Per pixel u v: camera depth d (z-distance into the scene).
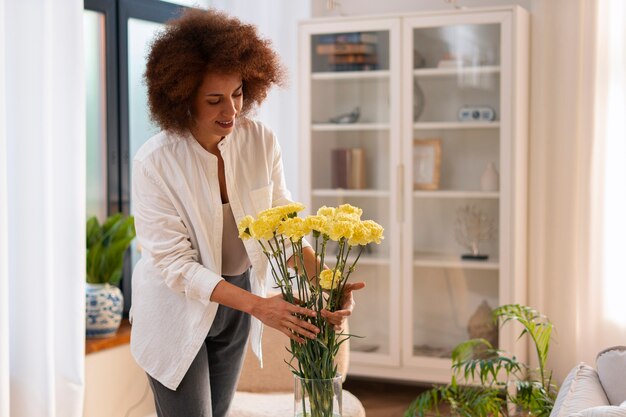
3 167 2.69
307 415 1.77
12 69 2.86
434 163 4.08
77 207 3.01
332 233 1.70
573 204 3.93
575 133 3.90
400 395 4.24
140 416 3.54
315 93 4.23
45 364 2.90
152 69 2.02
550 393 2.83
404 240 4.12
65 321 3.02
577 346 3.93
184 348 2.12
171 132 2.07
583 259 3.84
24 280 2.89
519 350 3.99
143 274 2.19
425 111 4.08
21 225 2.88
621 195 3.75
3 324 2.70
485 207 4.00
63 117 3.01
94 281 3.41
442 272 4.10
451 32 3.99
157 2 3.88
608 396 1.92
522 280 4.04
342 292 1.83
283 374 3.00
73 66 3.00
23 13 2.86
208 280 2.01
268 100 4.21
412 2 4.40
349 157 4.21
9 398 2.88
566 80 3.91
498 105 3.94
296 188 4.44
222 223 2.14
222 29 1.99
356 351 4.25
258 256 2.18
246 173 2.20
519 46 3.89
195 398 2.15
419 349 4.16
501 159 3.93
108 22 3.66
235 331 2.26
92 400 3.30
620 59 3.74
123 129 3.75
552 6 3.94
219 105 2.01
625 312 3.74
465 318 4.07
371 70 4.12
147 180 2.12
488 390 2.66
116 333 3.44
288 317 1.79
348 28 4.14
